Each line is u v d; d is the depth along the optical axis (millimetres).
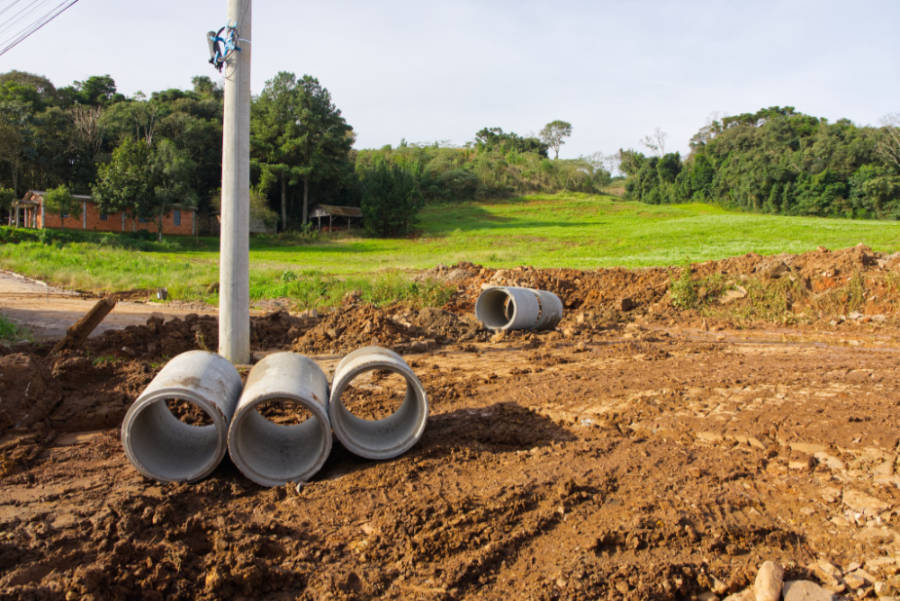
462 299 19531
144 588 3426
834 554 3873
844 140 82750
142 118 67562
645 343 11773
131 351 8922
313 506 4469
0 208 54969
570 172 105000
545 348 11383
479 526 4051
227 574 3490
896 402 6242
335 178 70062
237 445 4750
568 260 34938
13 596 3236
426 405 5316
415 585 3508
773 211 82250
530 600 3371
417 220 71938
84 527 4051
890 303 14727
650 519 4156
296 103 66750
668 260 32562
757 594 3443
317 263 38094
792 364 8953
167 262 30281
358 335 11406
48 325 11695
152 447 5043
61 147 62406
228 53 8445
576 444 5598
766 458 5219
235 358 8859
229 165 8633
